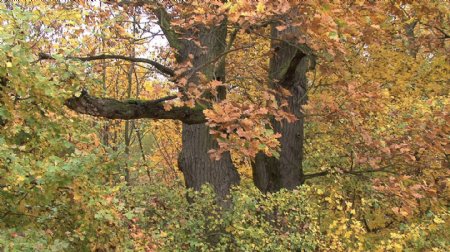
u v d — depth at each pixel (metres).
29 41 3.65
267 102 4.65
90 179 3.62
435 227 5.10
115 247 3.79
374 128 6.89
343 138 7.57
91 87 4.41
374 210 7.19
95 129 4.41
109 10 5.25
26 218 3.55
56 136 3.55
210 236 5.33
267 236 4.96
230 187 6.32
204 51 5.52
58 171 3.04
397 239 5.27
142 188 5.60
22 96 3.21
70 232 3.64
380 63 8.27
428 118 5.86
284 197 5.34
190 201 5.77
